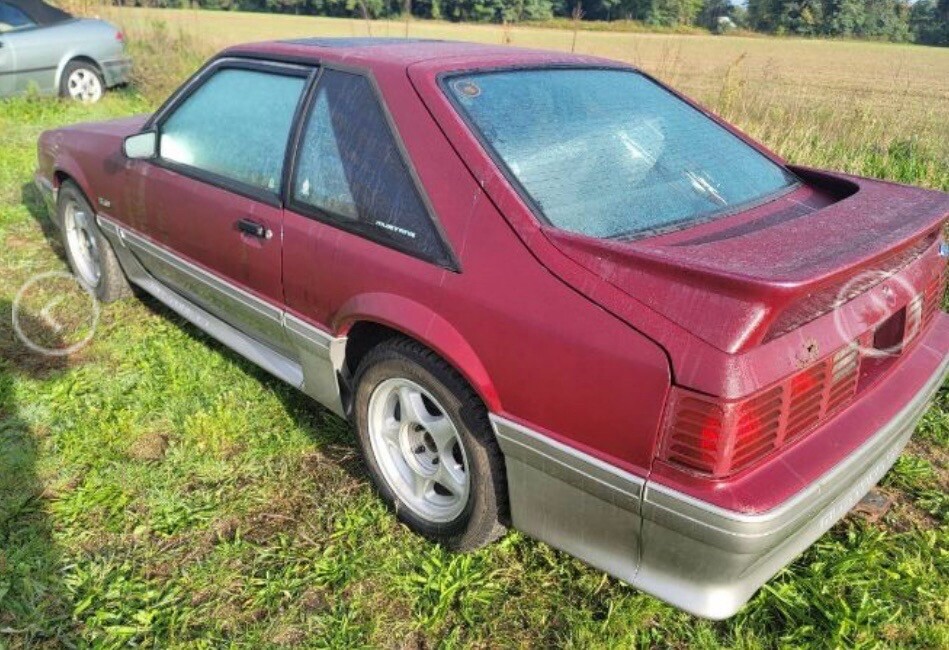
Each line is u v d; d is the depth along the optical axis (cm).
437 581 257
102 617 241
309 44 314
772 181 283
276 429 338
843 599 247
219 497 298
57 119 929
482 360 225
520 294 215
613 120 273
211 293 350
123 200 393
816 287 180
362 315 258
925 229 218
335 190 273
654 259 192
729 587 199
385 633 241
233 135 326
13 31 976
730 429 181
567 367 205
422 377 251
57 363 394
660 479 192
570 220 226
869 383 229
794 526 195
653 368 188
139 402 358
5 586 252
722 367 179
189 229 346
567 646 233
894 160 630
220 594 254
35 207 632
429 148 246
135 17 1395
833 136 704
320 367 296
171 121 364
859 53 3052
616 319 196
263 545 275
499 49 304
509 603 251
